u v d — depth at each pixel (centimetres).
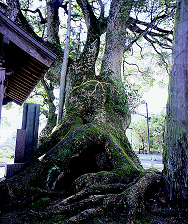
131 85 886
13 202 396
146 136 2611
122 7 913
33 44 464
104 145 579
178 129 387
